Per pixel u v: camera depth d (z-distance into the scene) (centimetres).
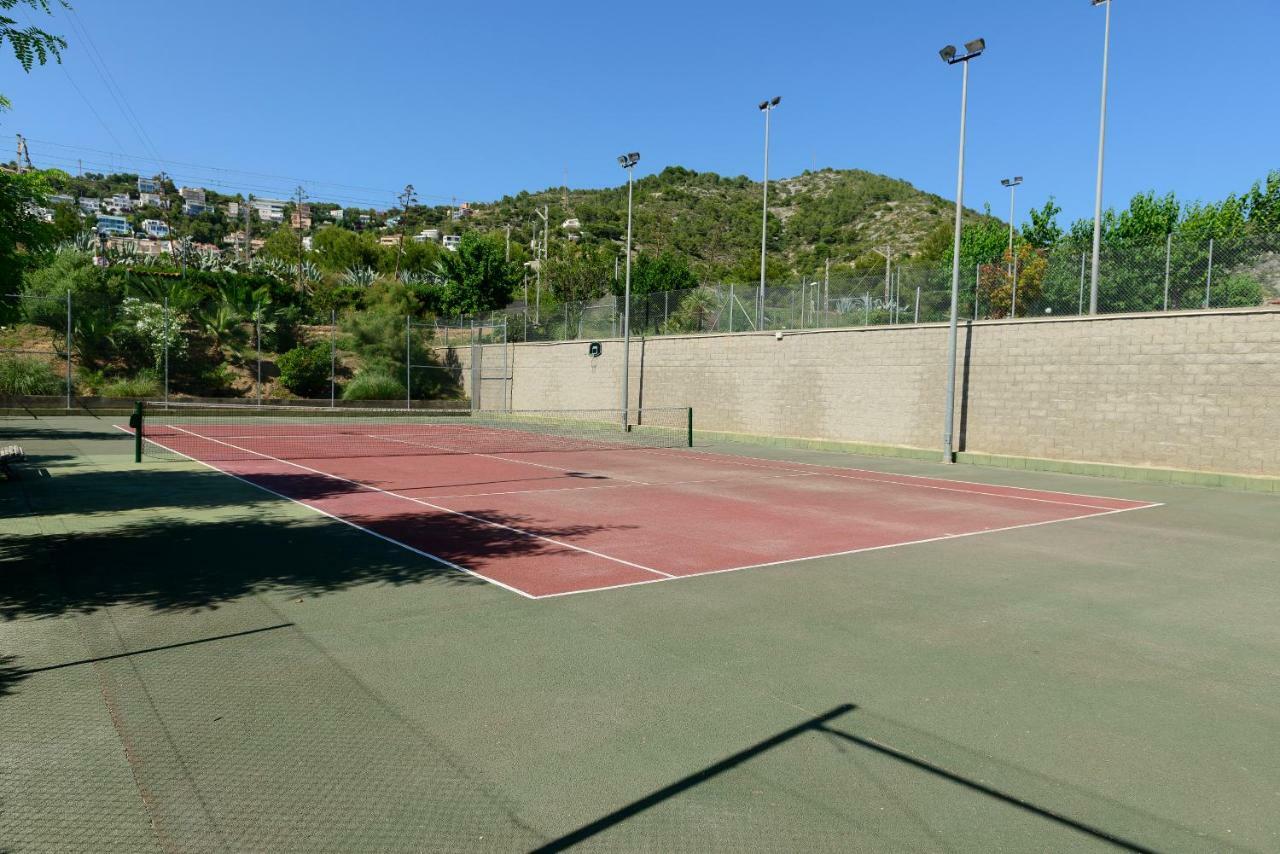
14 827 326
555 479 1622
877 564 875
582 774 381
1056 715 465
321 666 523
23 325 3509
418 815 342
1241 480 1586
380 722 436
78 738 409
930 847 323
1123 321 1781
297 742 410
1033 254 2058
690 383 2936
